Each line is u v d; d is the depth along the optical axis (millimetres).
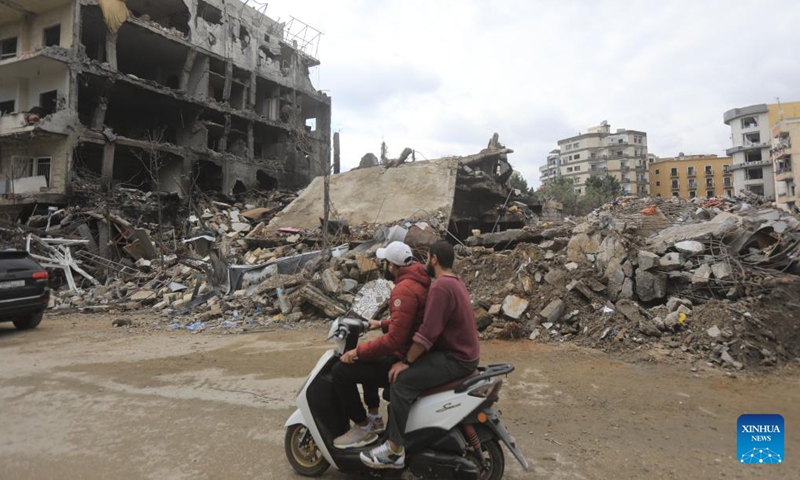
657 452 3607
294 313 10242
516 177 62094
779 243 8523
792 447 3689
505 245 15180
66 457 3664
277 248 17047
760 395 4969
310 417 3232
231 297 11914
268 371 6168
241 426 4250
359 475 3314
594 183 72750
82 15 26500
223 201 31031
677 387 5223
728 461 3449
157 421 4406
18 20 26812
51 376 6078
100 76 25672
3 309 9086
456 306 2953
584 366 6066
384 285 10047
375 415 3410
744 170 72438
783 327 6629
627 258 8180
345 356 3117
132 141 26922
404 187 21375
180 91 29766
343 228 17281
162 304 12492
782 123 54625
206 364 6602
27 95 26203
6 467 3510
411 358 2934
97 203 23016
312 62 42688
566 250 9523
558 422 4238
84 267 17938
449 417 2895
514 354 6684
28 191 23812
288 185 38250
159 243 20406
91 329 9914
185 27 33094
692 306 7359
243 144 35062
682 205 14875
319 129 43812
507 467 3377
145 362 6777
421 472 2961
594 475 3246
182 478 3301
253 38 36250
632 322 7180
